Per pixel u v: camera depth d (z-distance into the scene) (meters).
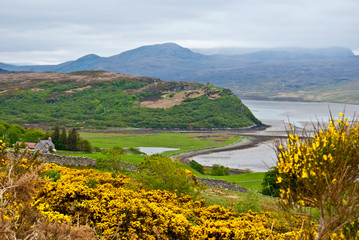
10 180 5.80
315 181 5.66
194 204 23.53
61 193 12.61
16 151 7.34
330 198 5.48
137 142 183.75
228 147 167.25
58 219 8.07
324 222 5.56
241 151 153.62
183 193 25.16
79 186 13.50
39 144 98.12
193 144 179.12
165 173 25.27
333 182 5.40
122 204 12.93
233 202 29.44
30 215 5.82
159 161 25.88
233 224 15.27
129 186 21.98
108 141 182.88
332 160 5.61
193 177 39.00
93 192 13.99
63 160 40.03
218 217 19.61
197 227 14.69
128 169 42.28
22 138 119.94
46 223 5.61
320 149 5.83
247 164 121.44
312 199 5.89
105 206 12.99
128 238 11.84
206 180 45.88
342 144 5.69
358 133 5.86
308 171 5.76
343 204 5.64
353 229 6.16
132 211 12.76
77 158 40.72
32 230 5.27
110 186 18.12
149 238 12.20
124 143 177.50
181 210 18.81
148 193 19.95
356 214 5.52
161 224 13.38
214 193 35.28
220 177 68.56
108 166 36.56
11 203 5.65
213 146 171.62
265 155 141.38
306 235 5.92
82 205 12.36
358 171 5.61
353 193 5.37
